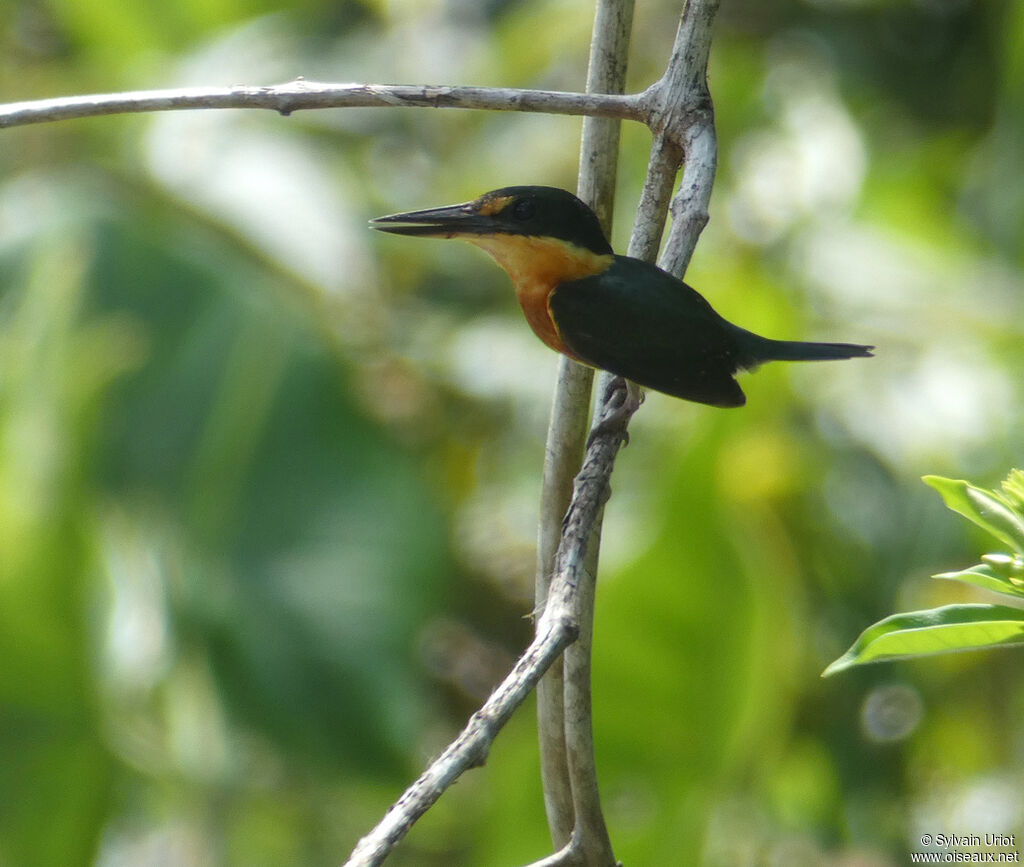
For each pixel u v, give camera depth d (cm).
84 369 1080
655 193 666
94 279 1151
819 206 1355
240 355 1155
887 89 1596
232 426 1134
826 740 1193
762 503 1164
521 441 1269
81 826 1083
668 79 659
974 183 1422
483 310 1330
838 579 1202
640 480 1189
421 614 1116
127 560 1099
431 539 1140
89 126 1291
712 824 1077
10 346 1086
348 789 1100
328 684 1085
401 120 1398
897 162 1453
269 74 1371
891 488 1208
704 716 1048
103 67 1470
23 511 1039
